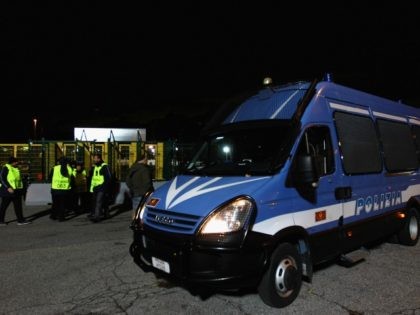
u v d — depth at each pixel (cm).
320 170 446
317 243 431
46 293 439
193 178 446
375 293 433
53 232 814
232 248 340
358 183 509
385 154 591
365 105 565
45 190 1316
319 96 468
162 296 425
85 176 1173
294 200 402
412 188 664
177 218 371
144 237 410
